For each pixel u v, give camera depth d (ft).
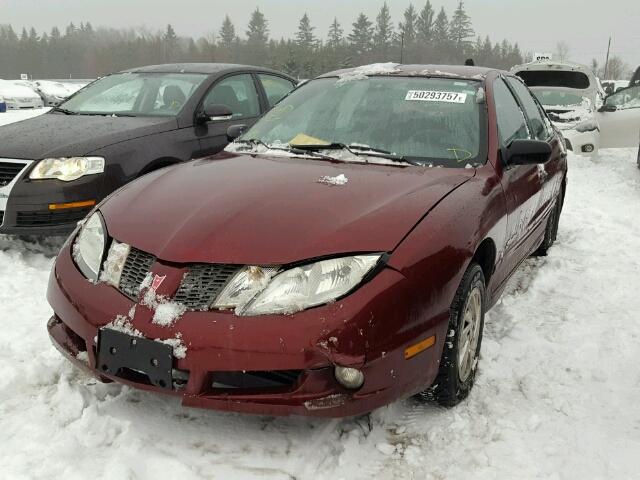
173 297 7.80
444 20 315.17
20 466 7.73
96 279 8.53
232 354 7.42
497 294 11.53
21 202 15.06
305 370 7.50
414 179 9.80
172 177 10.33
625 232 20.24
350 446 8.36
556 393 9.97
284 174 9.94
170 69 20.43
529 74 41.86
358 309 7.50
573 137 36.70
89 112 18.98
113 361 7.97
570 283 15.19
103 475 7.58
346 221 8.30
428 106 11.94
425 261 8.09
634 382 10.45
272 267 7.75
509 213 10.75
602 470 8.08
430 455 8.34
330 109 12.38
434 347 8.26
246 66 21.56
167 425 8.67
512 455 8.34
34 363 10.04
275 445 8.32
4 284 13.88
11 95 96.63
